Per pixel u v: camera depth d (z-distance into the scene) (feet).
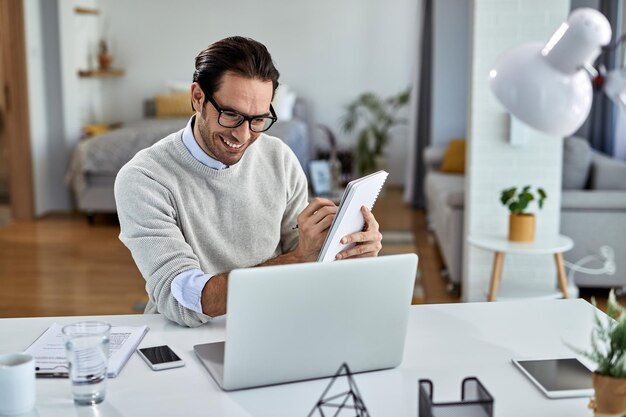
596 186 14.67
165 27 28.37
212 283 5.73
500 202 13.69
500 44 13.24
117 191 6.21
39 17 23.03
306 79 28.32
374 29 27.89
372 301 4.95
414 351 5.51
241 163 6.66
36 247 19.39
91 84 26.89
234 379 4.81
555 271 14.11
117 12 28.32
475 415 4.11
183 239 6.12
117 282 16.28
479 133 13.61
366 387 4.92
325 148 28.60
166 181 6.25
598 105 18.89
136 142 21.77
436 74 23.12
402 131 28.19
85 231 21.25
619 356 4.20
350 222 5.59
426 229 21.39
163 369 5.16
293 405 4.65
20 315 14.12
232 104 5.74
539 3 13.03
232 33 28.30
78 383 4.62
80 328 4.79
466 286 14.21
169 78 28.63
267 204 6.86
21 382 4.48
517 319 6.16
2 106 22.27
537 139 13.53
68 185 23.89
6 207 24.20
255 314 4.67
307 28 28.09
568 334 5.83
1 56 22.16
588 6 17.89
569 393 4.77
